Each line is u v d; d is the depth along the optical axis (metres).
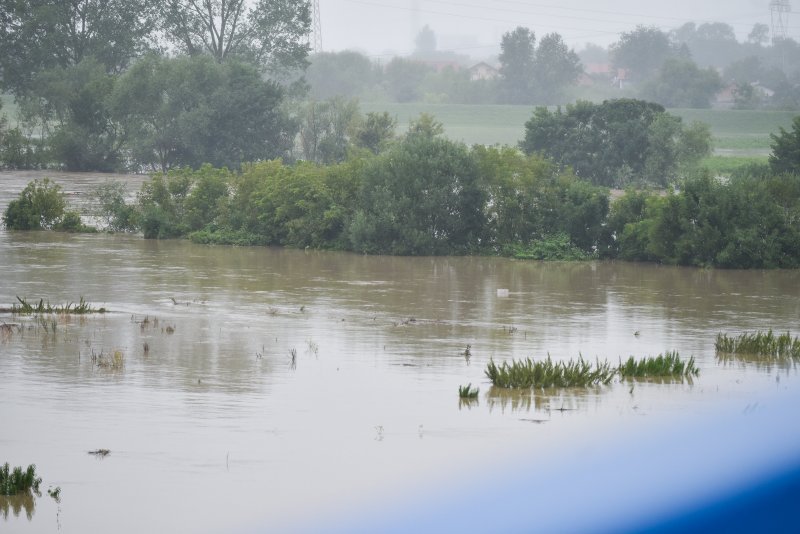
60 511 32.72
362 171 112.00
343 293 78.75
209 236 114.50
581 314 71.31
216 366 51.69
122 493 34.22
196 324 63.56
